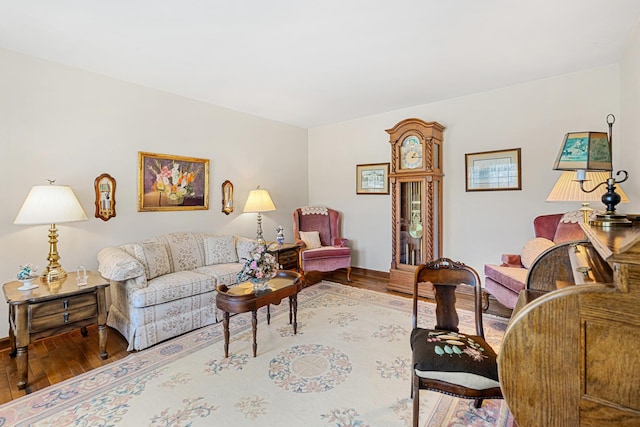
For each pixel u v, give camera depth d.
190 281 2.87
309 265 4.28
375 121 4.76
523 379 0.83
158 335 2.62
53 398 1.90
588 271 1.02
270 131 4.91
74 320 2.25
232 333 2.78
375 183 4.80
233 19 2.16
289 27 2.26
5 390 1.98
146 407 1.80
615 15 2.16
